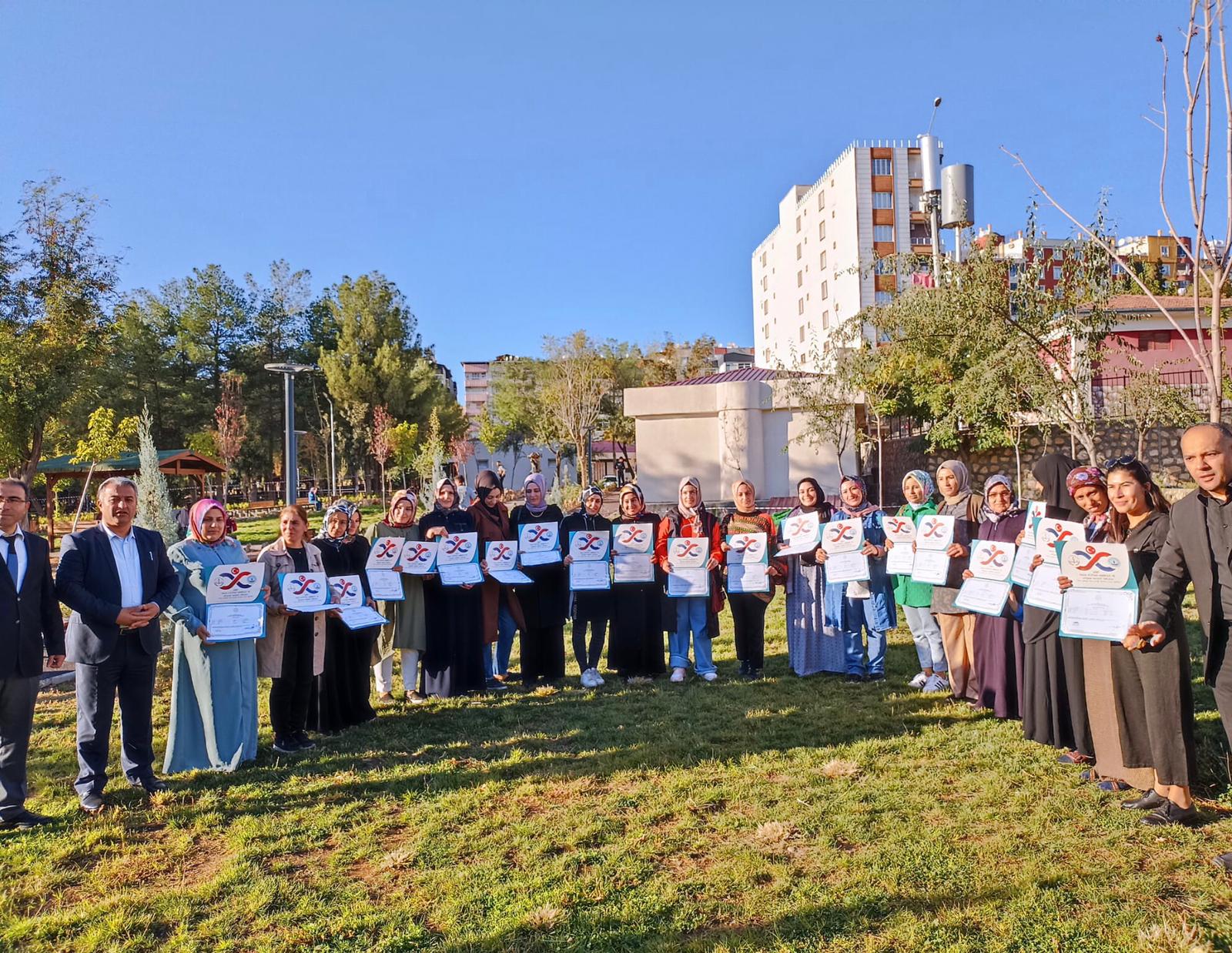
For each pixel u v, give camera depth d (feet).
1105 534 15.90
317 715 22.06
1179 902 11.74
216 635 18.65
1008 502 20.76
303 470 224.74
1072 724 17.57
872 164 172.86
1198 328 18.62
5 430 71.67
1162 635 13.70
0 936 12.05
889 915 11.76
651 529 26.37
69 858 14.84
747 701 23.56
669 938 11.49
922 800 15.81
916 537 22.86
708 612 26.58
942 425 45.88
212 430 195.62
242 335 225.56
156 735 22.17
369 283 212.02
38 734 22.27
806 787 16.81
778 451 87.10
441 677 25.26
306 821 16.10
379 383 203.92
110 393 190.60
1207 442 12.82
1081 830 14.23
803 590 26.50
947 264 38.88
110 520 17.49
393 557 23.97
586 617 26.23
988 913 11.67
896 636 32.53
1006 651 20.77
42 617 16.51
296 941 11.85
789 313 210.59
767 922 11.72
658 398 88.28
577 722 22.06
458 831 15.44
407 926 12.07
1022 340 33.96
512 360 209.87
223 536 20.12
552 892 12.78
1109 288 33.96
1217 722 18.85
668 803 16.31
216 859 14.76
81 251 75.25
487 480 27.37
